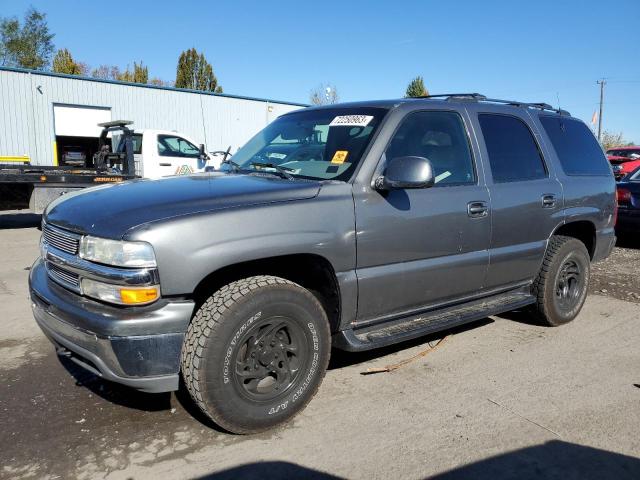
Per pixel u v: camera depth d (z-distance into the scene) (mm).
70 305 2771
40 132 19234
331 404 3340
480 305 4176
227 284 2910
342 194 3178
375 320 3453
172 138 14375
